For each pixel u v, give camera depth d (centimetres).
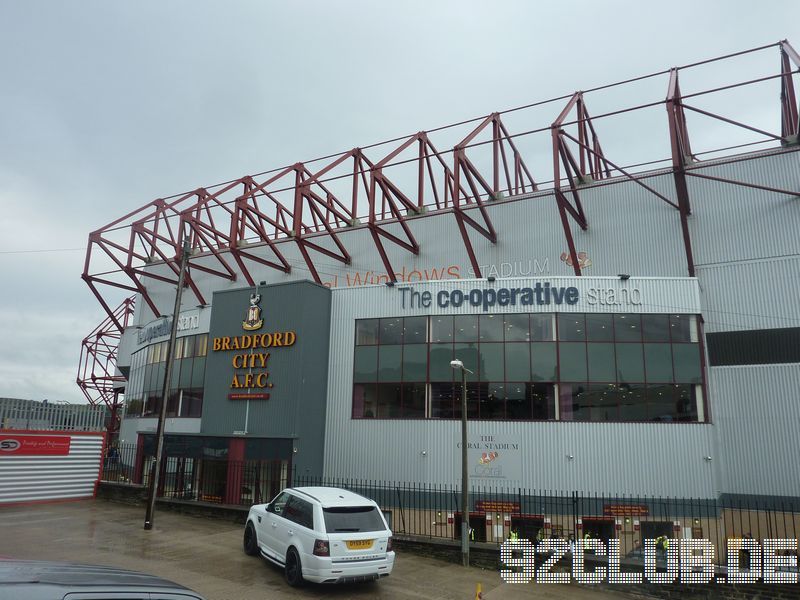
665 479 2378
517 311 2659
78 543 1526
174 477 2641
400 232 3941
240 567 1352
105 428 6412
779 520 2583
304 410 2688
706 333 2917
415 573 1451
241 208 4306
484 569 1553
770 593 1286
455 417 2625
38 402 5884
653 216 3180
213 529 1838
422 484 2588
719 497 2473
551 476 2447
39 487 2245
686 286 2567
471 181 3466
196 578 1235
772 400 2719
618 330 2561
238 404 2820
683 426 2420
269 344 2809
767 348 2805
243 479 2520
